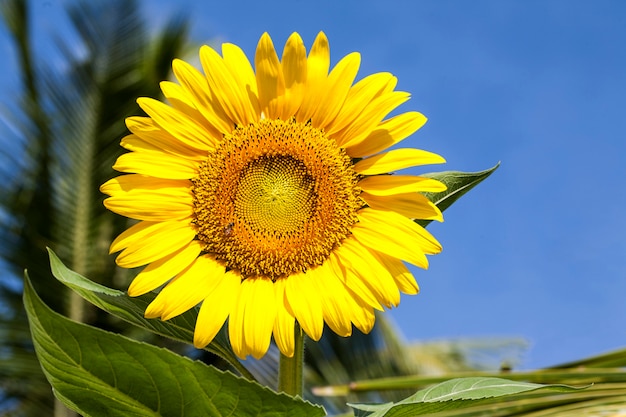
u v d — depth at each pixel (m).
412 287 0.69
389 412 0.63
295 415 0.61
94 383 0.61
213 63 0.71
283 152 0.71
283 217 0.71
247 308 0.68
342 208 0.70
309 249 0.70
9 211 1.90
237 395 0.60
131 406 0.62
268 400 0.60
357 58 0.71
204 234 0.71
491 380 0.65
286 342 0.67
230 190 0.71
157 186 0.70
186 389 0.61
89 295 0.66
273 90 0.71
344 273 0.69
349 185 0.71
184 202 0.71
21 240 1.90
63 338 0.59
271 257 0.70
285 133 0.71
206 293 0.68
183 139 0.70
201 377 0.60
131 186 0.70
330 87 0.71
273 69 0.71
